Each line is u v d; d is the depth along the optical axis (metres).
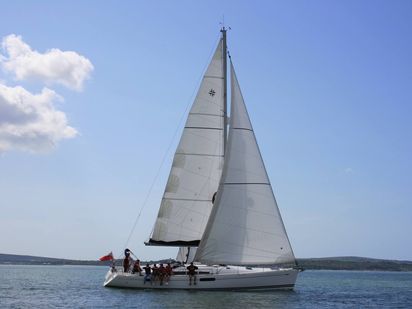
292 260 38.41
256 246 38.25
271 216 38.69
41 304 37.03
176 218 40.75
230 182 38.81
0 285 61.66
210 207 40.88
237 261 38.16
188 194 40.94
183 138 41.16
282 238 38.50
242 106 40.06
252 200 38.72
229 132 39.34
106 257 41.72
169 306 32.19
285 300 35.94
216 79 41.34
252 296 36.12
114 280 40.44
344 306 37.84
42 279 83.31
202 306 32.06
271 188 39.16
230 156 39.12
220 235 38.38
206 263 38.41
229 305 32.44
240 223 38.47
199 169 41.00
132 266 41.22
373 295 50.28
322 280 98.81
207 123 41.19
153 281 38.59
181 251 42.47
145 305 32.84
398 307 38.66
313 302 38.19
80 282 71.88
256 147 39.66
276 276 38.12
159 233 40.69
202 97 41.25
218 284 37.69
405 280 101.00
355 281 93.06
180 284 38.03
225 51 41.47
